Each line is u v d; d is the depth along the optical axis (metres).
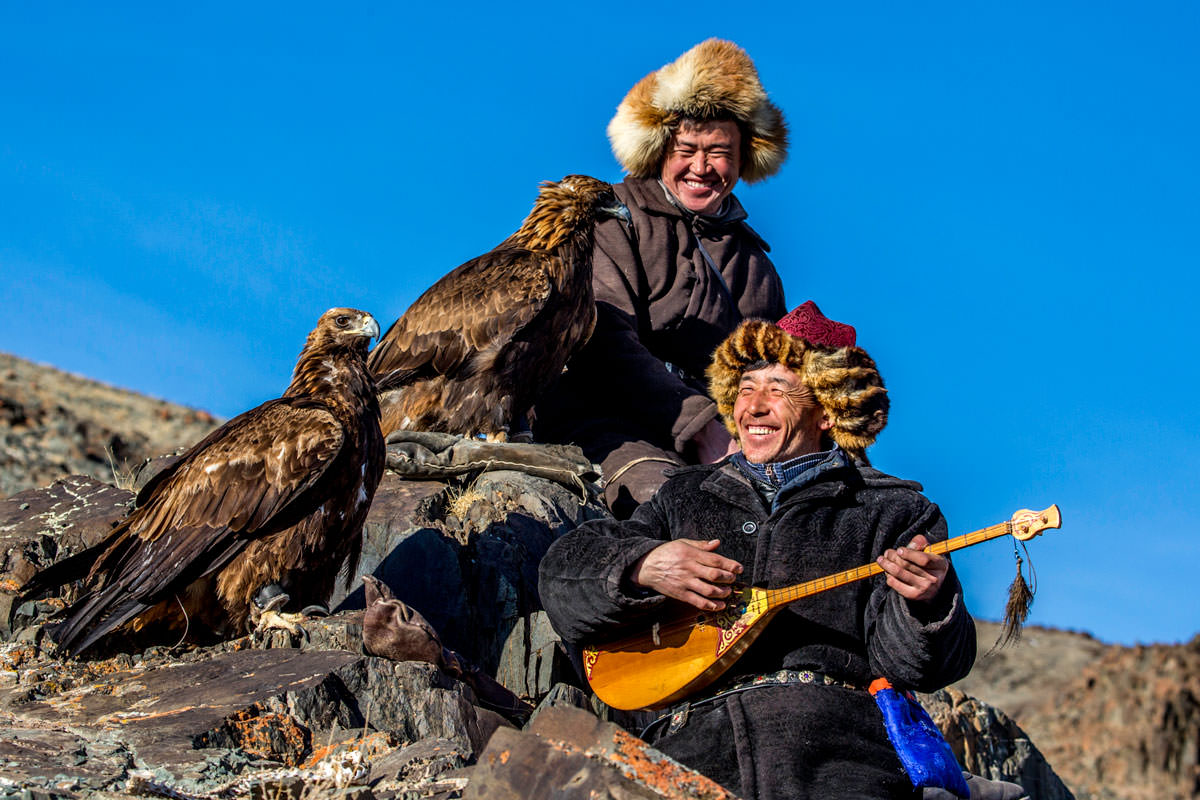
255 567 5.70
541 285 7.94
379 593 5.50
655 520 4.68
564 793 3.47
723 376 4.81
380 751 4.56
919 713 4.26
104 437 25.14
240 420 5.93
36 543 6.51
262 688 4.95
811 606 4.36
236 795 4.14
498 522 7.00
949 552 4.17
